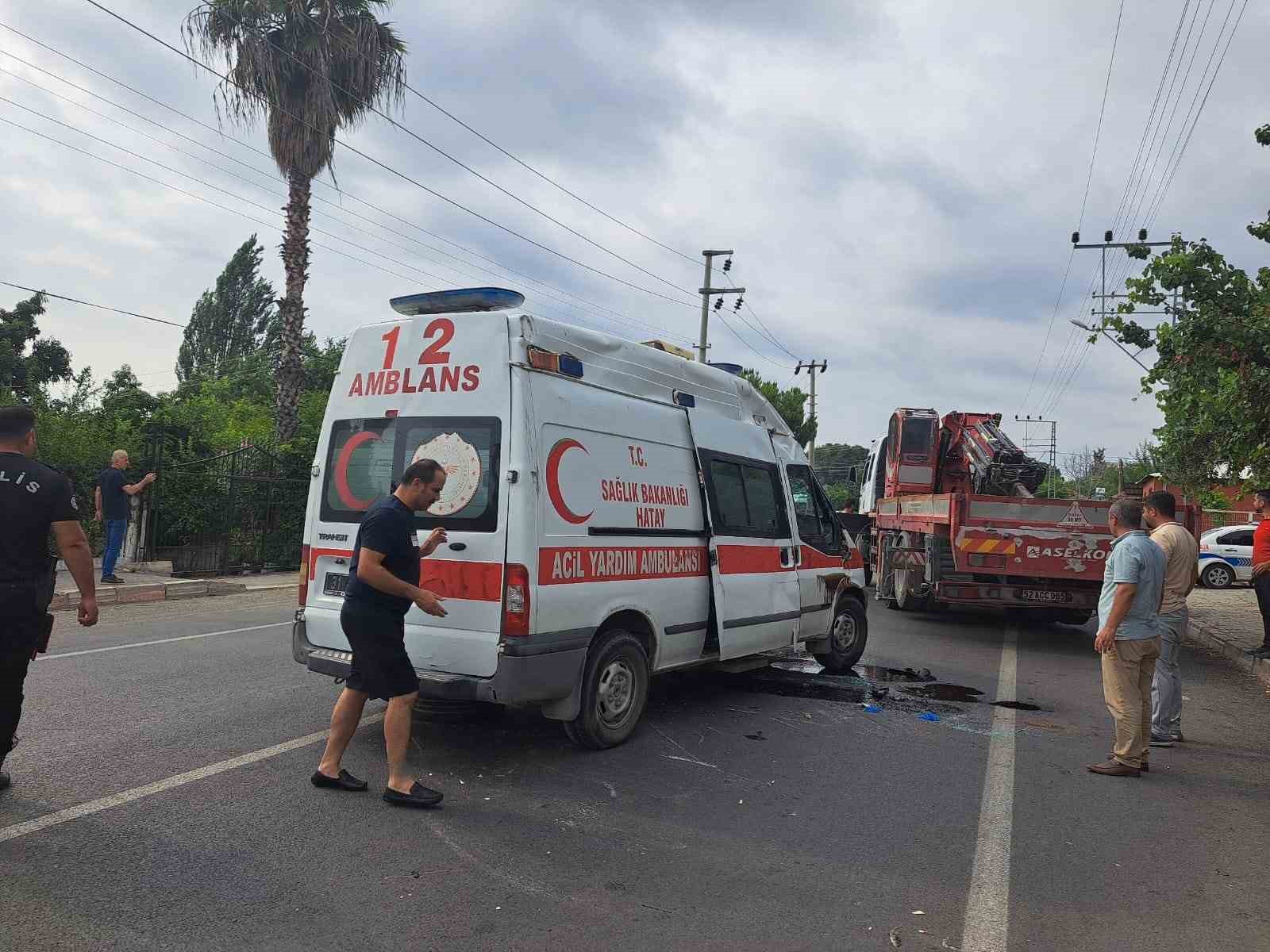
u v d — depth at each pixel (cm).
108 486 1188
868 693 788
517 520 507
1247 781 576
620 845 420
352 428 582
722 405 735
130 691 661
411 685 460
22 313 2091
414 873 377
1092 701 800
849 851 427
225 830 412
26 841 389
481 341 540
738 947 330
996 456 1377
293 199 1775
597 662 555
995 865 420
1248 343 927
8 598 413
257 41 1669
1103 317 1062
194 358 4969
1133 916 373
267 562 1579
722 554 679
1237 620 1423
